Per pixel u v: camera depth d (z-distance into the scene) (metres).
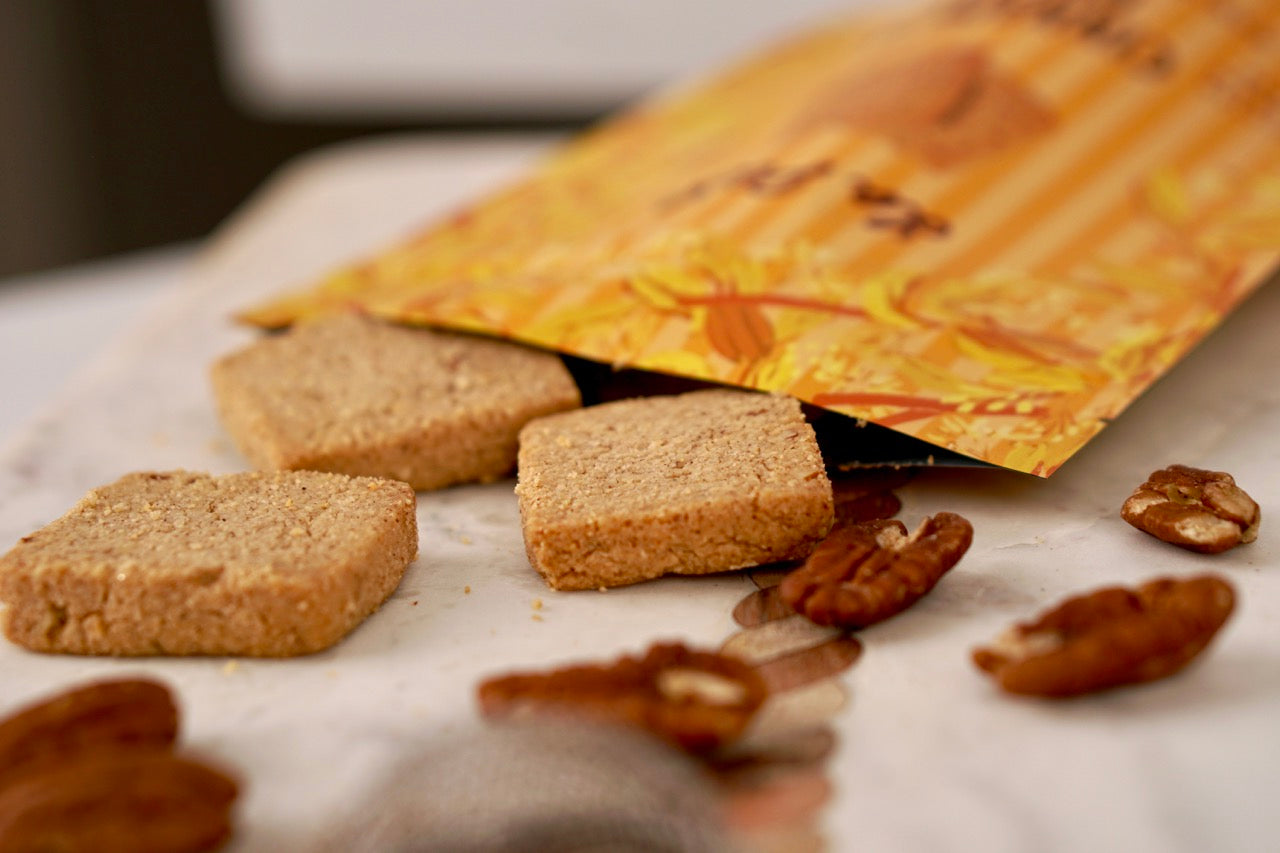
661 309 0.30
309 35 0.67
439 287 0.33
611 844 0.20
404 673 0.24
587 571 0.25
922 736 0.22
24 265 0.66
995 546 0.26
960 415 0.27
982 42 0.37
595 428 0.28
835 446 0.28
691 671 0.22
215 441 0.31
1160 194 0.34
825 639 0.24
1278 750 0.21
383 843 0.20
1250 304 0.34
